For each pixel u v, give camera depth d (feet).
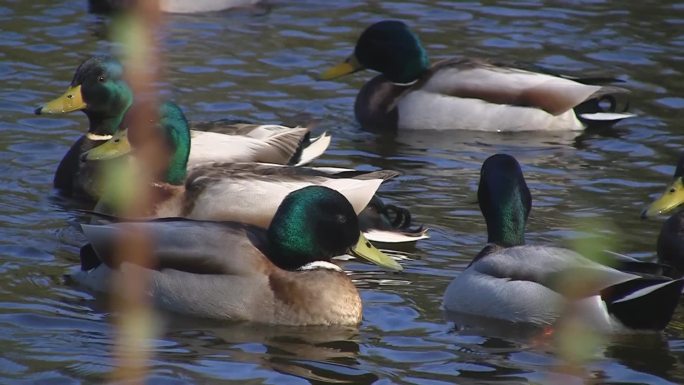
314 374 36.22
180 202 47.78
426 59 63.87
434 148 59.52
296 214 40.98
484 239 48.06
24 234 46.96
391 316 41.01
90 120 53.78
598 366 37.24
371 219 48.37
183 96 62.44
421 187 53.67
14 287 42.04
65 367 36.17
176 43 69.67
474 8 76.43
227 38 71.00
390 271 44.86
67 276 43.16
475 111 62.64
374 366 37.01
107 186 50.57
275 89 64.69
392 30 63.41
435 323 40.50
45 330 38.73
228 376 35.86
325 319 40.22
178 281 40.70
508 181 43.27
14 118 59.41
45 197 51.21
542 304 39.81
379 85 63.52
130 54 29.43
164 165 48.06
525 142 60.80
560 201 52.08
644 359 37.81
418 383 35.83
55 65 65.46
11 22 71.31
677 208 50.85
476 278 41.16
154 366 36.42
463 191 53.31
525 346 38.81
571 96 62.34
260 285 40.40
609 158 57.93
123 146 49.14
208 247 40.86
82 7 74.28
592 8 76.43
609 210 51.06
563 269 39.99
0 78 63.46
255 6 76.48
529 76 63.05
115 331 38.99
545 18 74.74
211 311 40.50
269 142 52.75
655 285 38.34
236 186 47.50
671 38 71.97
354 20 74.49
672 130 61.31
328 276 40.78
